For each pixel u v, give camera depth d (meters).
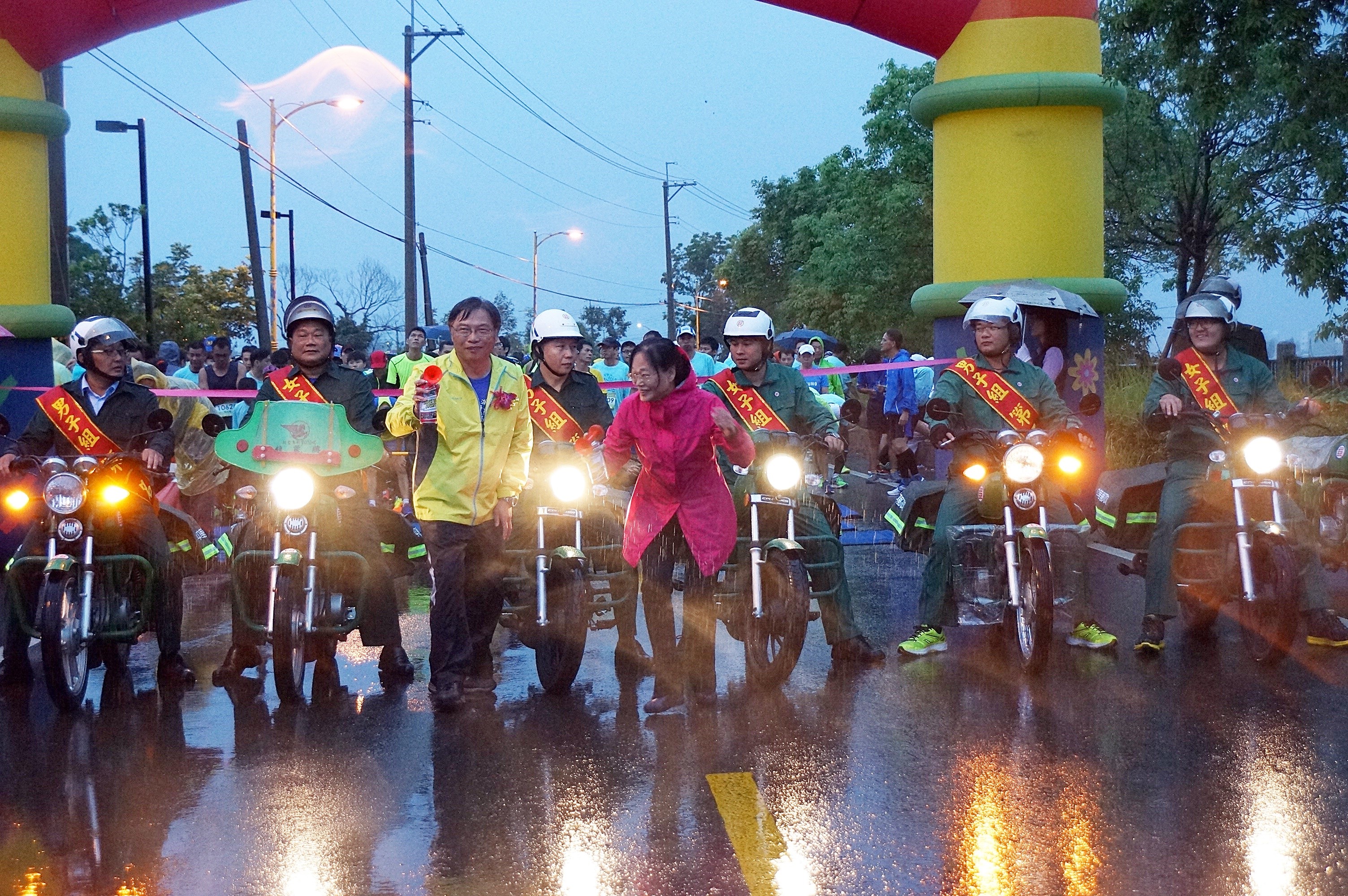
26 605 7.57
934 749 5.99
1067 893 4.36
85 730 6.78
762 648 7.26
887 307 36.50
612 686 7.50
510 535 7.52
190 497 10.01
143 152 33.72
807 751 6.02
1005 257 11.39
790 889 4.45
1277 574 7.29
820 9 11.11
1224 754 5.78
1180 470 7.97
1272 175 21.03
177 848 5.00
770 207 62.69
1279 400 8.06
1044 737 6.12
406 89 36.38
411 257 36.38
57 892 4.61
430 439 7.15
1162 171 24.56
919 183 35.84
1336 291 17.89
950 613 8.03
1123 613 9.13
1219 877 4.46
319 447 7.40
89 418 7.64
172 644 7.80
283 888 4.59
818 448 7.64
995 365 8.03
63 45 10.89
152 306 33.22
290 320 7.73
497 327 7.16
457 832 5.09
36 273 11.12
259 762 6.11
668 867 4.67
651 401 6.78
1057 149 11.33
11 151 10.96
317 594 7.42
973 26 11.25
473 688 7.39
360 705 7.20
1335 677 7.12
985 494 7.65
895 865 4.63
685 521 6.85
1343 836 4.79
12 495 7.35
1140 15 13.77
